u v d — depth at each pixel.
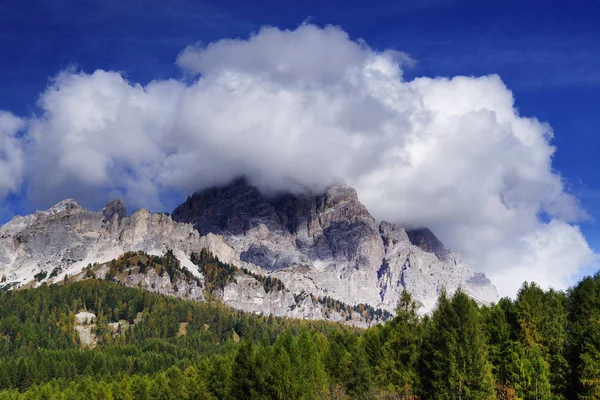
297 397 110.31
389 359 106.50
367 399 101.88
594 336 91.94
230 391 117.19
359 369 114.00
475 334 93.19
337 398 111.38
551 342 97.50
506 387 93.38
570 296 104.75
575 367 93.75
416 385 97.44
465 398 89.56
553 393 93.94
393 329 110.19
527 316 100.19
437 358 94.31
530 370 93.00
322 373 116.25
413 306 108.94
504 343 99.44
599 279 102.44
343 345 143.75
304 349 120.44
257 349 124.88
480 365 90.75
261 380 111.88
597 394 88.38
